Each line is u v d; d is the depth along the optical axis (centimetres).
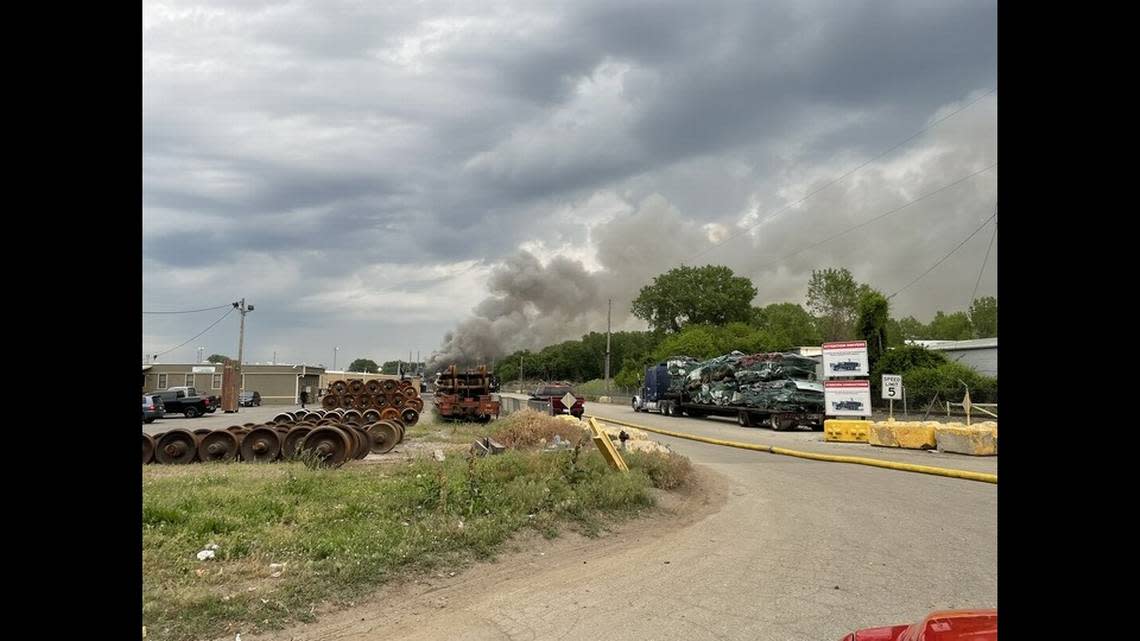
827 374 2638
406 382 3938
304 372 7756
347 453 1630
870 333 3891
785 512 1092
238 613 569
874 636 307
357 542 764
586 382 9456
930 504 1160
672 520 1054
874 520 1021
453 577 719
